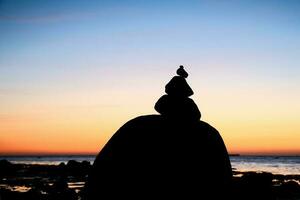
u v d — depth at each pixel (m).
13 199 13.70
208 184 4.49
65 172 33.28
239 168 51.62
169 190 4.36
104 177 4.46
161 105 4.81
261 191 10.93
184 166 4.45
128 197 4.34
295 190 15.91
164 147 4.49
